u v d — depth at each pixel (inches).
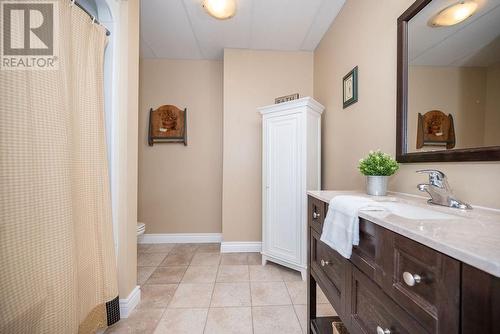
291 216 79.9
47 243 34.8
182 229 115.3
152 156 114.3
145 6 75.6
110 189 55.7
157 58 113.5
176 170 115.0
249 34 91.5
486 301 13.6
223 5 66.0
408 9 42.1
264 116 88.3
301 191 77.2
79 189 44.3
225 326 53.9
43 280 34.2
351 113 67.4
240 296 66.7
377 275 25.3
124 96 58.2
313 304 49.4
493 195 29.1
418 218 25.7
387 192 46.6
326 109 87.7
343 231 31.1
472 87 31.0
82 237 44.9
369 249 27.6
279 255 82.9
